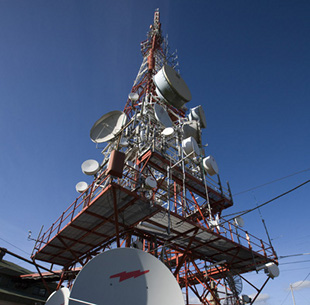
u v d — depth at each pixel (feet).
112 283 25.79
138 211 44.55
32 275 84.02
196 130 81.35
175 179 65.77
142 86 98.89
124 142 73.00
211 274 74.38
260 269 62.18
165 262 55.47
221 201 70.64
